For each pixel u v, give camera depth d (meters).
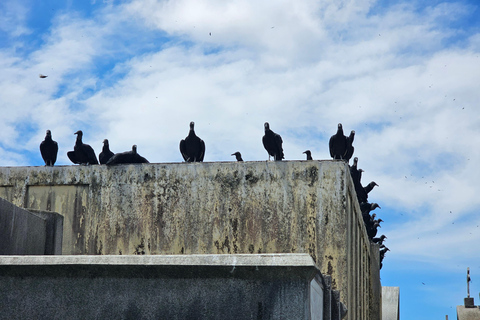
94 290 6.92
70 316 6.89
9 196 17.27
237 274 6.71
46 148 18.22
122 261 6.88
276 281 6.67
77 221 16.89
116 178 16.98
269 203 16.20
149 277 6.86
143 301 6.82
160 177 16.78
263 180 16.36
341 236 15.79
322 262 15.72
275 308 6.61
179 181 16.69
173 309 6.76
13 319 6.96
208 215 16.38
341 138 18.20
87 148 18.28
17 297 7.00
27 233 11.09
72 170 17.20
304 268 6.58
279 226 16.05
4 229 10.26
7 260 7.04
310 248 15.83
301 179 16.22
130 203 16.77
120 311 6.83
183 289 6.79
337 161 16.20
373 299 26.22
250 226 16.16
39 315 6.94
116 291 6.88
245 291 6.69
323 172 16.17
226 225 16.25
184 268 6.76
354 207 18.25
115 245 16.59
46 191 17.22
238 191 16.39
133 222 16.66
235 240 16.12
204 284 6.77
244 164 16.52
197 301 6.74
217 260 6.75
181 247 16.31
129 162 17.38
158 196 16.69
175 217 16.50
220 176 16.53
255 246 16.02
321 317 8.42
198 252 16.19
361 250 21.19
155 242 16.44
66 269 6.94
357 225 19.42
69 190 17.14
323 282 8.63
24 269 7.00
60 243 12.24
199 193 16.53
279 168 16.36
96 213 16.88
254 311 6.63
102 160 19.19
